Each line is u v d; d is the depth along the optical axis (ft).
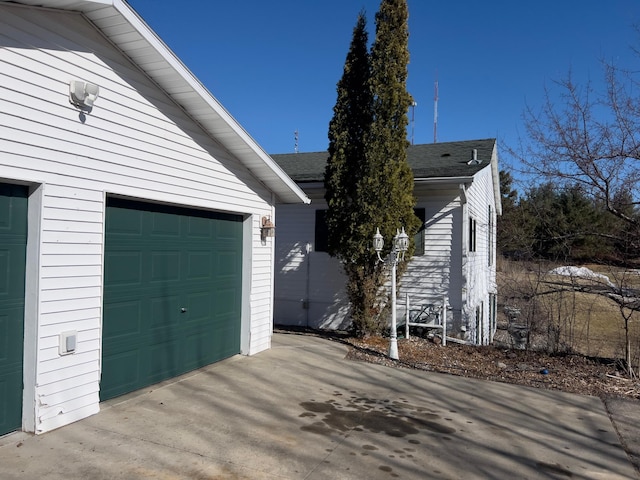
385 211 29.84
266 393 19.06
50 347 14.05
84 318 15.19
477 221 40.91
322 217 37.76
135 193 17.31
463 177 31.42
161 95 18.60
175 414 16.10
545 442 15.08
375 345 29.81
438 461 13.33
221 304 23.72
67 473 11.66
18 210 13.60
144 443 13.64
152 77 17.98
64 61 14.40
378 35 29.76
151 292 18.92
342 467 12.70
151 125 18.07
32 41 13.42
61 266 14.35
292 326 37.91
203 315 22.30
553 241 30.17
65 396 14.55
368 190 29.86
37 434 13.65
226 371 21.93
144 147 17.71
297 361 24.66
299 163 45.96
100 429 14.46
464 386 21.42
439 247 34.27
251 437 14.49
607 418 17.61
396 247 25.96
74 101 14.66
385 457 13.46
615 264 26.68
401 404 18.49
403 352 27.99
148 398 17.51
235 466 12.48
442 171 33.86
